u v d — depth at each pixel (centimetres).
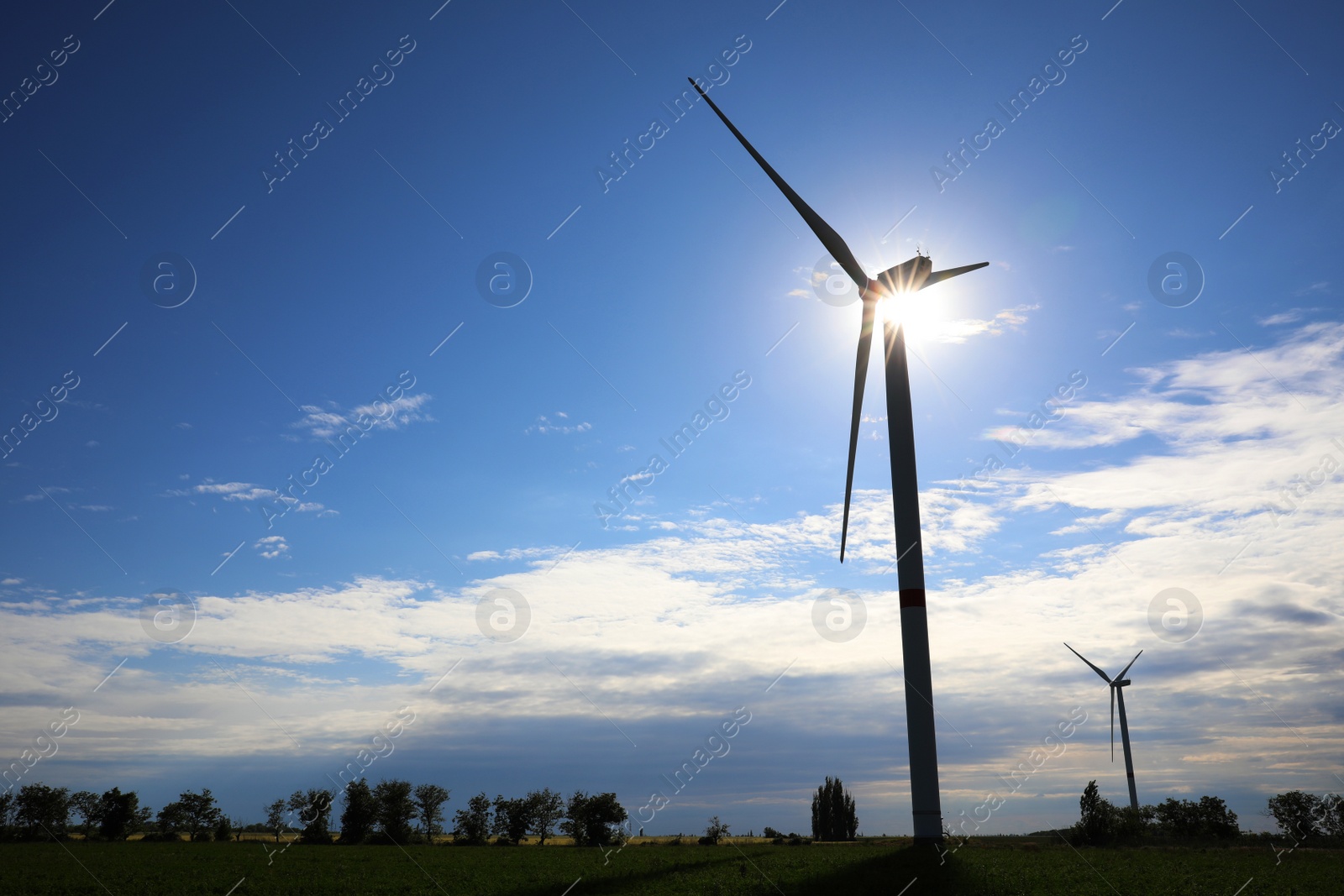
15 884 3562
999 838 5506
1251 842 5341
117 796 8275
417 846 7431
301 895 3133
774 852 4791
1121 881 2980
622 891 2923
